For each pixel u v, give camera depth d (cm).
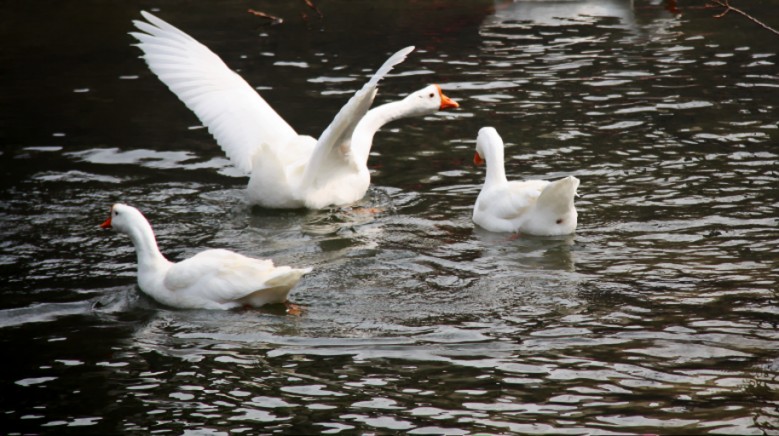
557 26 2586
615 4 2844
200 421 843
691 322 1019
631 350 961
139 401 880
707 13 2683
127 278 1183
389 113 1611
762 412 835
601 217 1364
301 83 2112
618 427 818
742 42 2355
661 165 1570
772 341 970
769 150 1617
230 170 1630
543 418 838
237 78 1573
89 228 1353
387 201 1481
